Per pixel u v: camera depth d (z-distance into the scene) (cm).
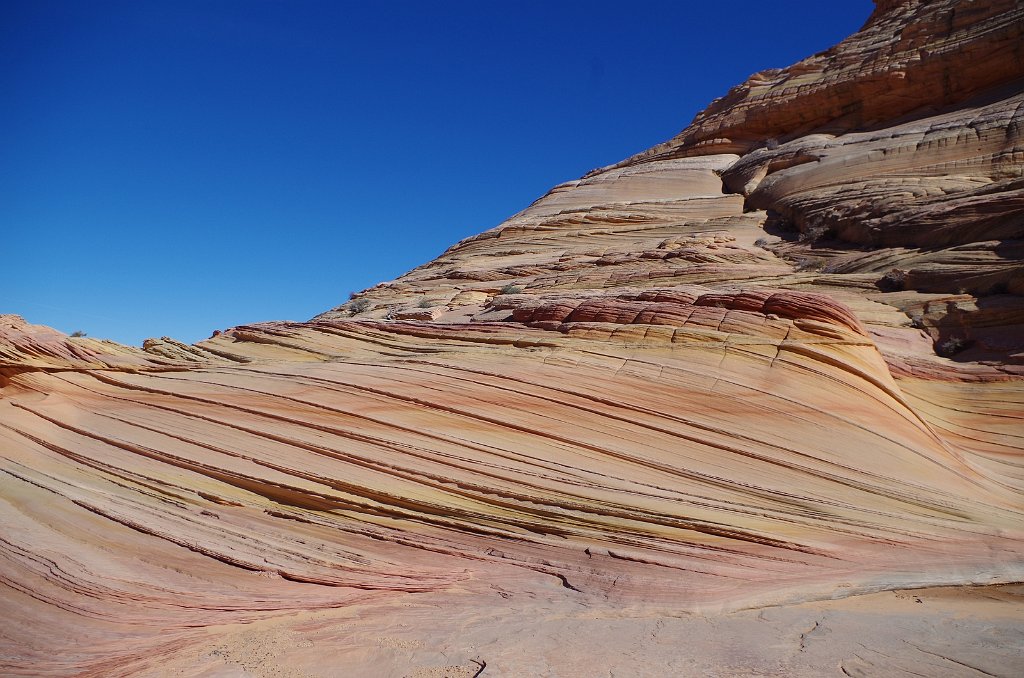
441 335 1759
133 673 686
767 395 1385
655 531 1084
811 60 4778
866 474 1271
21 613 761
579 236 4134
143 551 929
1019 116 3125
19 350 1378
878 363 1584
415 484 1170
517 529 1095
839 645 717
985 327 2034
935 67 3856
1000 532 1159
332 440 1238
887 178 3219
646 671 666
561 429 1290
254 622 810
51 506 1003
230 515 1082
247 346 1769
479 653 721
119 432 1269
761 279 2736
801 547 1066
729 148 4844
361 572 963
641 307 1708
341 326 1827
